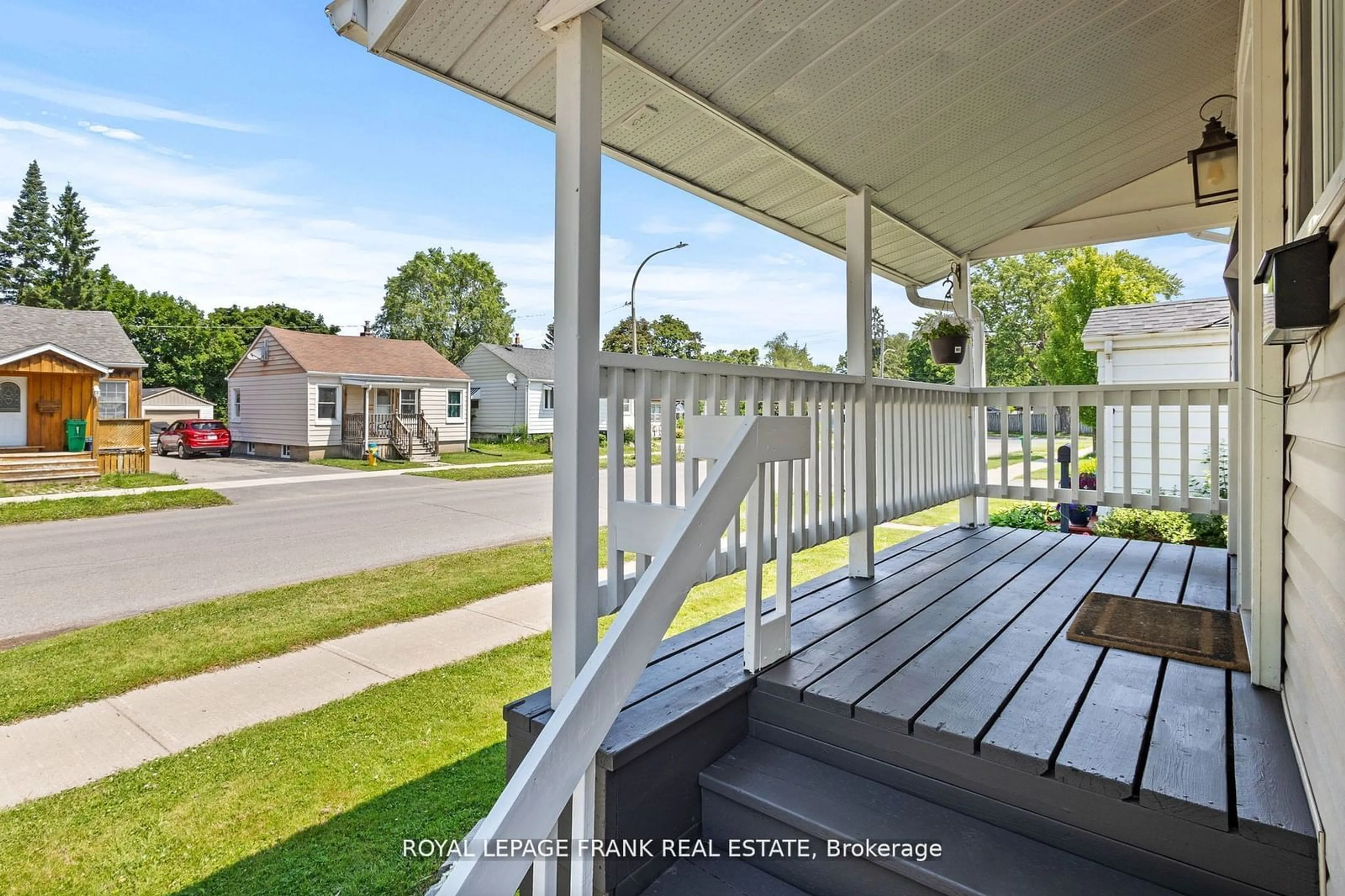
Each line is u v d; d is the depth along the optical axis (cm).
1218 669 187
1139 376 824
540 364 2234
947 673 185
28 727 272
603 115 236
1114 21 224
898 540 647
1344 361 93
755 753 175
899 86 238
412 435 1733
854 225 311
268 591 481
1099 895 123
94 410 1236
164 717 280
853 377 294
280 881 180
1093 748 142
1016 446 1583
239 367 1858
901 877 134
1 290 3067
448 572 536
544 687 307
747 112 241
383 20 179
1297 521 143
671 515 177
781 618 196
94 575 540
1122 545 374
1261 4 162
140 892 176
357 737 259
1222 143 270
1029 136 295
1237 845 118
